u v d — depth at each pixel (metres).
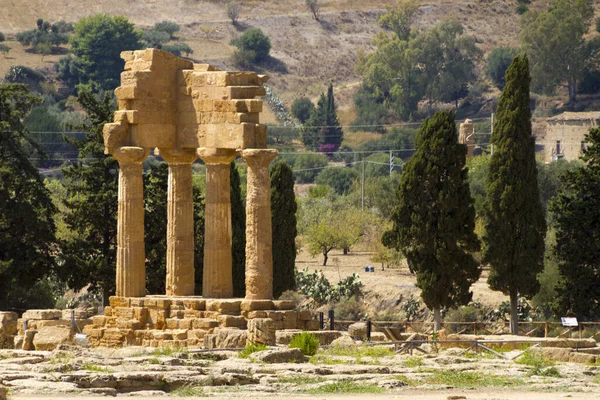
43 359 104.44
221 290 131.12
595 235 163.88
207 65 133.25
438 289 157.25
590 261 164.38
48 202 176.75
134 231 133.62
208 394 87.88
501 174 159.88
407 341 117.75
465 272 158.50
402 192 159.25
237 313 125.75
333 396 87.25
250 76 129.88
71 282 174.50
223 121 128.62
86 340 125.94
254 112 127.94
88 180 178.12
